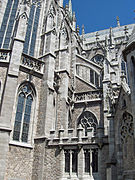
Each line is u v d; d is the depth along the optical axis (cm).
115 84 3534
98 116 3194
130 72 1873
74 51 4169
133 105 1705
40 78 2661
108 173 1903
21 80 2427
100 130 2162
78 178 2050
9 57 2439
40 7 3419
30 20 3175
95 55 5400
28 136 2347
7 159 2038
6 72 2353
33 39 3098
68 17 4356
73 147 2192
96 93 3384
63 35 3566
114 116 2142
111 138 2052
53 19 3269
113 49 4994
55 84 2903
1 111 2111
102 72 3888
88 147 2145
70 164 2138
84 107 3350
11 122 2195
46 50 2892
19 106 2352
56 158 2195
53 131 2353
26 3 2789
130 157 1747
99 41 5919
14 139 2198
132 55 1908
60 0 4084
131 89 1786
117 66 4306
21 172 2116
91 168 2066
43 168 2186
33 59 2650
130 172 1694
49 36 2992
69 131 2317
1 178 1889
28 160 2222
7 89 2211
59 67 3284
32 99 2520
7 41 2909
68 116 3170
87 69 4750
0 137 2002
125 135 1870
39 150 2264
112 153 1977
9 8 3145
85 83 3691
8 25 3020
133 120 1678
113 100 2253
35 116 2447
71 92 3444
